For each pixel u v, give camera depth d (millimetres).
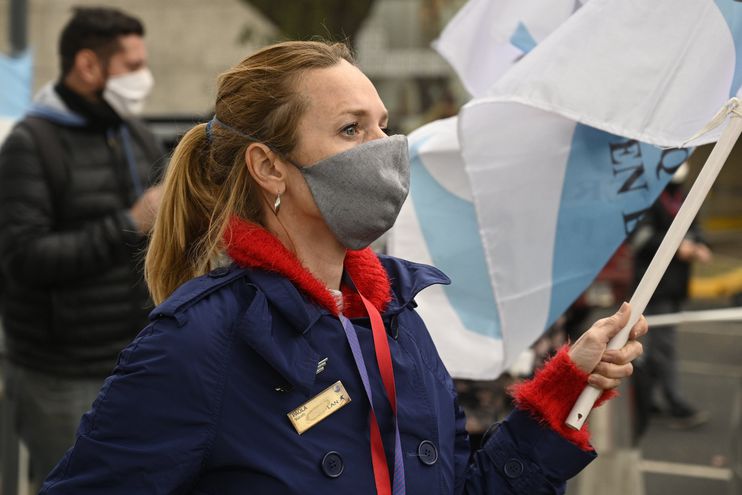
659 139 4594
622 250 11789
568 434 3895
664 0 4656
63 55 8055
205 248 3824
